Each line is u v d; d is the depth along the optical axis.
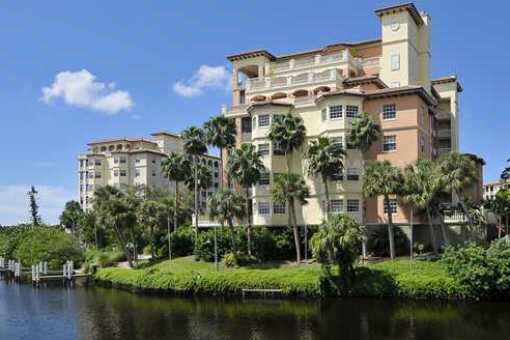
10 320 50.22
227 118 76.56
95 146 156.00
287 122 66.75
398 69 75.94
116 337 41.69
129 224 79.75
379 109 67.12
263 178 71.12
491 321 41.34
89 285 77.69
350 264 53.75
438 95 86.56
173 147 156.75
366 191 58.09
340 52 80.75
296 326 42.38
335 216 55.84
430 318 43.00
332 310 47.97
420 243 62.94
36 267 80.00
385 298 51.84
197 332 41.88
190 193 106.94
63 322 48.78
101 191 84.75
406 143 65.06
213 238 70.75
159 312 51.56
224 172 78.38
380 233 63.03
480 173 82.44
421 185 56.28
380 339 37.44
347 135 66.06
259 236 67.25
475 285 48.09
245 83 87.69
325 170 60.28
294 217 63.12
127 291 68.81
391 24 77.12
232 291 58.41
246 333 40.88
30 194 169.25
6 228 142.50
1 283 82.94
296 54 87.00
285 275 57.34
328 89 74.19
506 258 48.25
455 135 86.81
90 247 111.94
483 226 59.81
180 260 74.06
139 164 143.00
